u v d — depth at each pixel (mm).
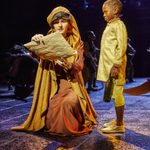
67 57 4508
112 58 4484
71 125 4656
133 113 6520
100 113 6539
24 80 8922
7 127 5270
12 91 10945
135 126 5227
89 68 10203
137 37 18891
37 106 4883
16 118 6074
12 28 17031
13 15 16828
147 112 6633
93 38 10633
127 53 14055
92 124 5215
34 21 17250
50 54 4504
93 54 10766
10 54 10305
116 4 4551
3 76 10344
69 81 4898
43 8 17094
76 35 5023
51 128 4699
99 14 17922
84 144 4176
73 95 4766
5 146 4141
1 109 7176
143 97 9352
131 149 3928
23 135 4688
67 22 4910
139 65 19000
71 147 4051
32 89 9070
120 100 4629
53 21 4906
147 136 4562
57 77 4945
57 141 4344
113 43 4523
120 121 4738
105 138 4465
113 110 6918
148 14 18438
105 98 4734
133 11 18594
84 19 17984
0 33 16719
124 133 4742
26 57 9008
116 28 4500
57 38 4457
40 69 4926
